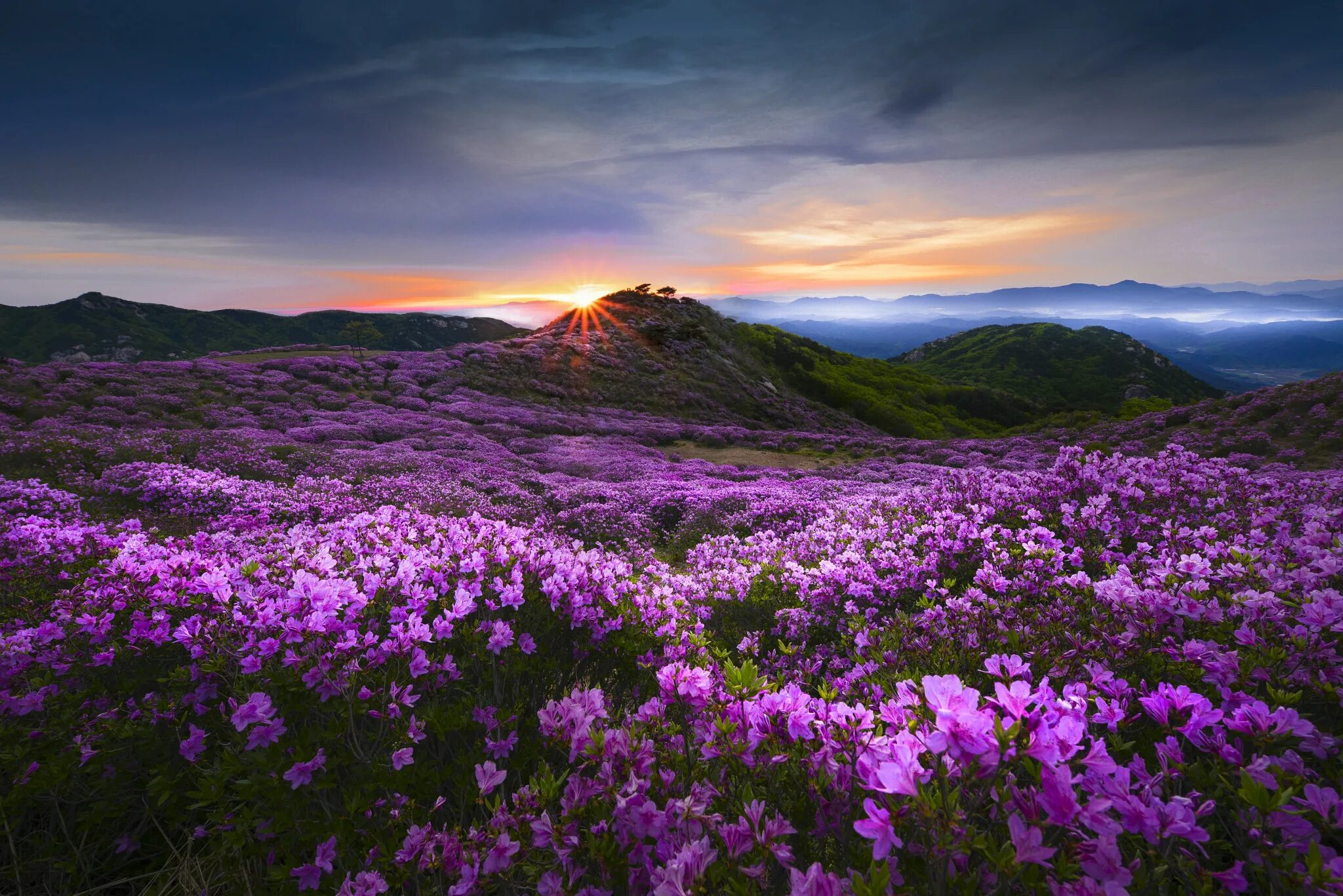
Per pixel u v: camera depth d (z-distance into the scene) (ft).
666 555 46.96
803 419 205.16
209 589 11.03
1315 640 8.18
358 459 71.51
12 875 8.56
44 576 15.94
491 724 9.35
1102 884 4.60
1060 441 115.14
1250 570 11.10
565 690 11.74
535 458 95.96
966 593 14.16
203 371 128.57
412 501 51.01
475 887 6.56
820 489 72.28
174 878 9.00
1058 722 5.36
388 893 7.27
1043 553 16.12
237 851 8.20
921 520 26.02
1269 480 21.04
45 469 51.29
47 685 10.93
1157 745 6.21
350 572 13.65
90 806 9.68
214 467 60.34
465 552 14.96
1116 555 16.81
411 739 8.67
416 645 10.01
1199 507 20.39
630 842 6.34
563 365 187.73
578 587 13.62
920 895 4.99
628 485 72.38
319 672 8.87
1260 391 103.91
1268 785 5.33
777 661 16.51
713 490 68.49
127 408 99.91
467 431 110.63
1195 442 88.63
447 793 8.89
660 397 184.65
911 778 5.16
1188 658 8.73
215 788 8.17
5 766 9.23
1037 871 4.90
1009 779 5.24
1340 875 4.49
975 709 5.27
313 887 7.61
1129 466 23.09
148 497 42.91
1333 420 80.43
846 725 7.02
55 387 101.96
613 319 246.27
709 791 6.79
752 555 30.99
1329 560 10.45
